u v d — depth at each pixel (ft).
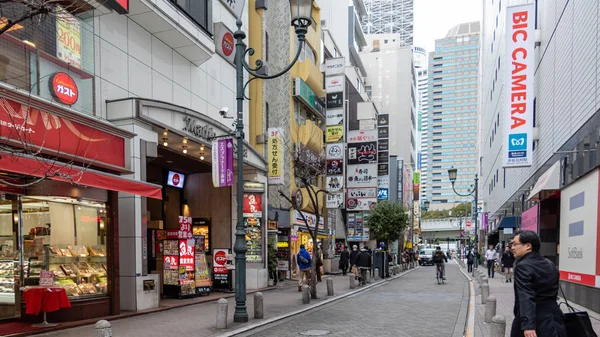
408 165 223.51
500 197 111.65
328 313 38.96
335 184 89.92
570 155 47.14
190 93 50.34
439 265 70.95
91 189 33.60
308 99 91.61
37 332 27.71
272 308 41.09
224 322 30.71
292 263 81.76
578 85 44.86
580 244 39.78
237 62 36.47
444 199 472.85
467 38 482.69
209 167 59.26
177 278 45.57
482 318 35.35
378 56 244.42
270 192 75.87
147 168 55.83
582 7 43.60
